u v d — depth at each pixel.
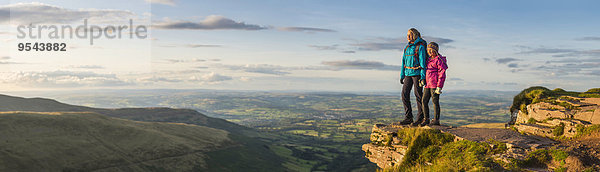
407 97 10.20
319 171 151.75
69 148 104.62
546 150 6.46
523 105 9.52
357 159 180.75
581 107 7.89
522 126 8.54
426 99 9.48
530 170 6.05
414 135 8.75
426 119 9.59
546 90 9.77
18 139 101.25
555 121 7.89
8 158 87.38
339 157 191.25
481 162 6.51
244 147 172.25
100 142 117.25
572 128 7.32
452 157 7.32
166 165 113.81
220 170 123.44
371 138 10.24
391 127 10.01
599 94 8.29
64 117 128.38
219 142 166.75
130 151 116.94
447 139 8.16
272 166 149.00
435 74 9.20
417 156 8.33
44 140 105.19
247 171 131.12
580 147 6.50
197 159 127.31
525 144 6.94
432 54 9.22
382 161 9.50
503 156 6.58
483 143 7.27
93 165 98.44
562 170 5.87
